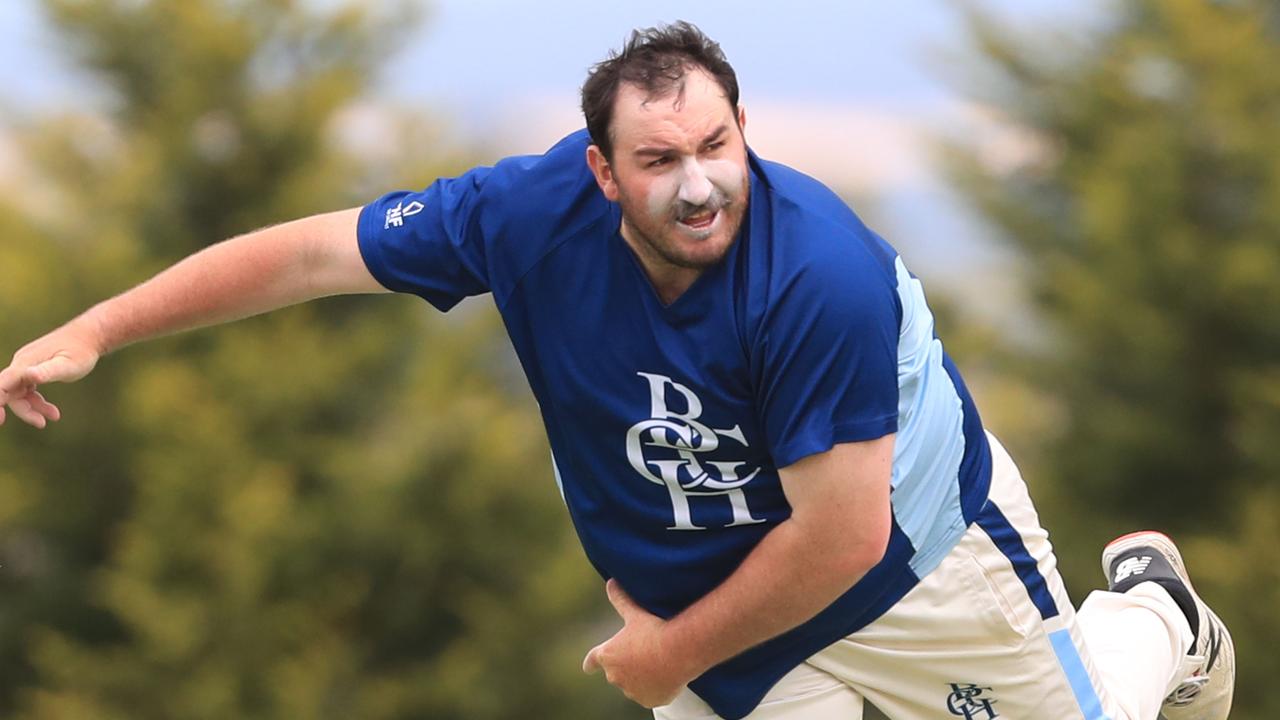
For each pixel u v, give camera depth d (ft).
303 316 165.89
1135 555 45.50
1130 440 168.76
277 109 165.58
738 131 31.58
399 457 159.43
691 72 30.99
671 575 36.86
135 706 155.43
